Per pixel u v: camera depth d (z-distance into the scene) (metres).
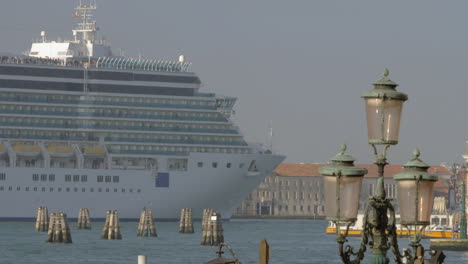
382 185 46.97
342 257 45.16
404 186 46.44
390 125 45.25
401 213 46.75
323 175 44.47
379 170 46.88
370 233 47.81
